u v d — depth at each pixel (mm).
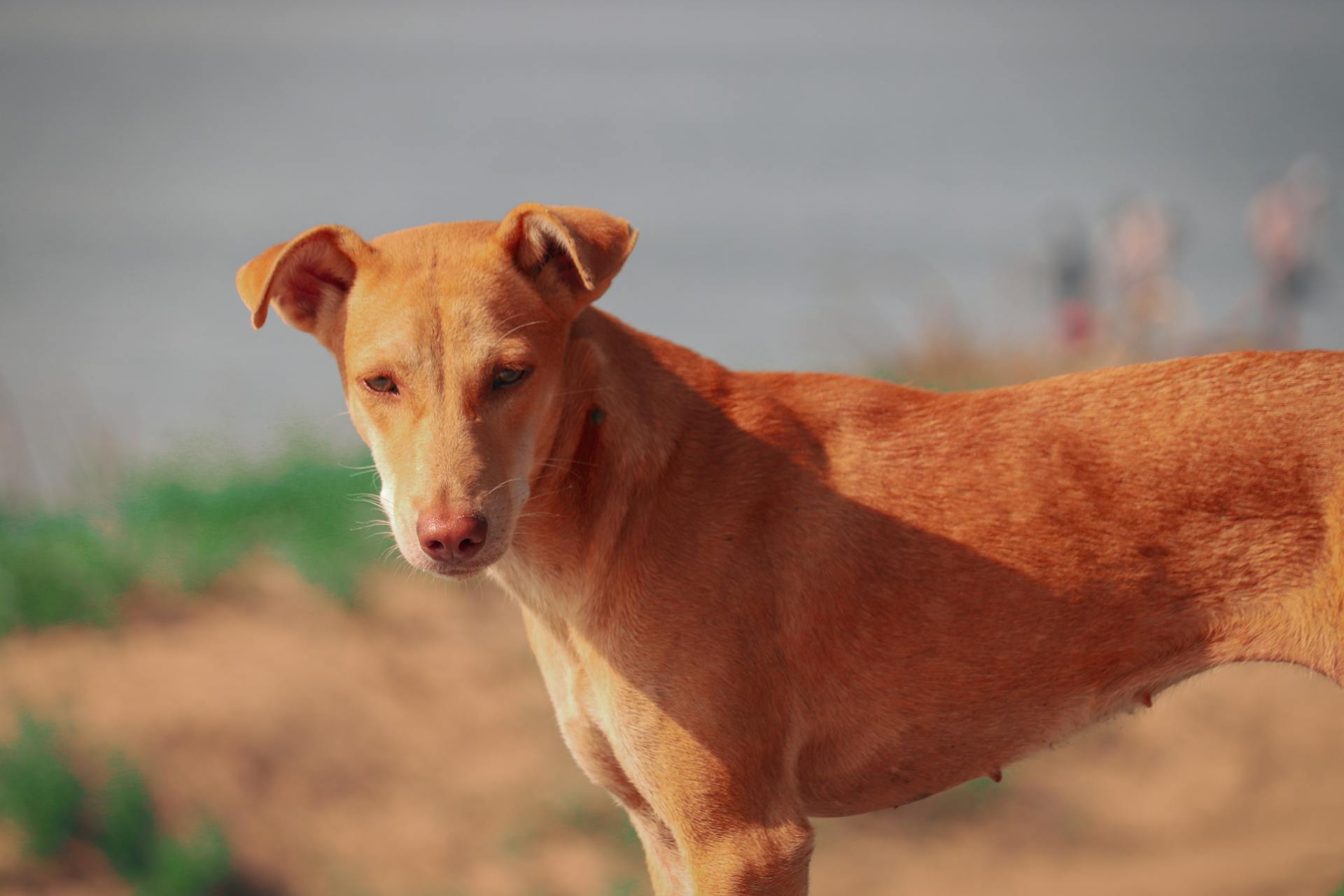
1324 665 5062
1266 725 11625
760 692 5066
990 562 5203
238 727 10172
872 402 5520
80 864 9203
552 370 5090
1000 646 5230
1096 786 11195
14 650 10805
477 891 9445
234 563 12047
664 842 5496
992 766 5496
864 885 10000
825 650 5199
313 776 10062
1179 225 25516
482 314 4934
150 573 11820
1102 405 5355
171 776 9719
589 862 9789
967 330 18703
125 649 10867
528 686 11156
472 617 11938
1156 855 10266
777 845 5047
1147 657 5270
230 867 9289
